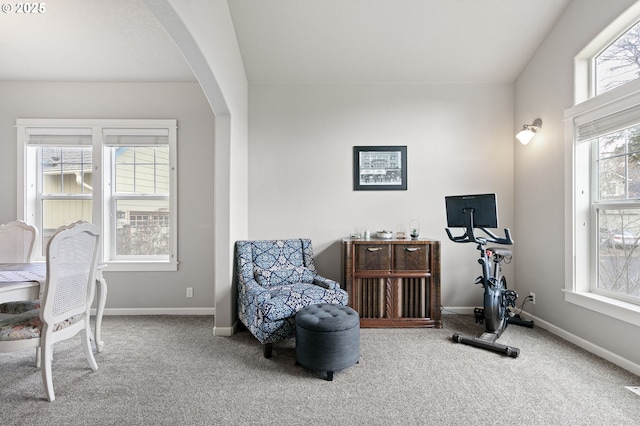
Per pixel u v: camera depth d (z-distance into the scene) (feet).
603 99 7.91
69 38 9.37
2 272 7.22
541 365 7.62
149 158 11.89
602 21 8.00
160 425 5.47
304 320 7.21
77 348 8.54
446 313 11.80
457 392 6.48
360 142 11.90
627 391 6.49
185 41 7.09
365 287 10.37
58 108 11.41
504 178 11.85
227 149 9.74
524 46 10.41
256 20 9.61
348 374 7.21
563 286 9.40
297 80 11.75
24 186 11.28
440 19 9.57
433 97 11.88
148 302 11.60
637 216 7.72
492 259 11.10
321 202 11.88
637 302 7.61
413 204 11.89
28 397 6.26
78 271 6.89
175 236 11.55
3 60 10.22
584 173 8.94
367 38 10.16
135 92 11.56
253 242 10.33
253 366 7.59
